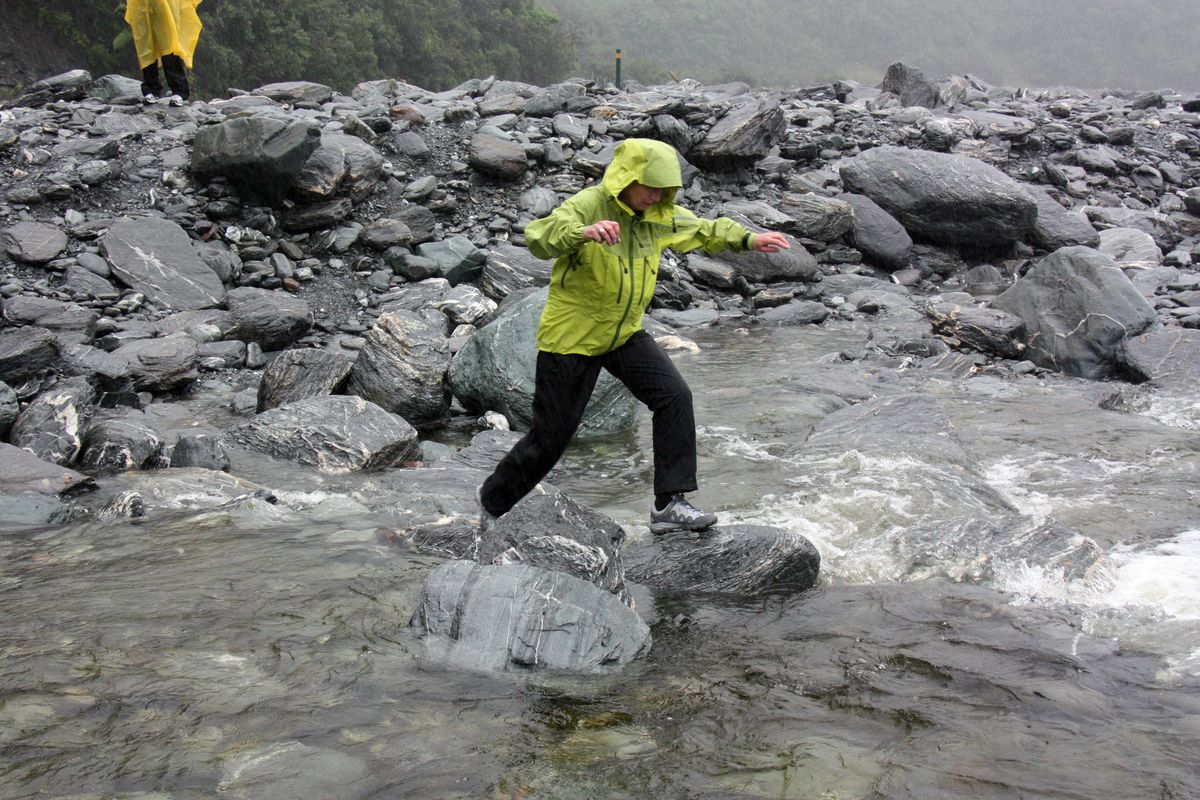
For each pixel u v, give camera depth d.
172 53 14.19
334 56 49.62
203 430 7.42
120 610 4.19
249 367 9.34
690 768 3.07
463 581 4.10
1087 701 3.51
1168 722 3.37
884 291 12.43
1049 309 9.69
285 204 11.84
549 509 4.68
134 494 5.54
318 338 10.14
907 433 7.00
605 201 4.06
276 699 3.46
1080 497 5.91
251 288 10.75
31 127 12.72
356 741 3.20
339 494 5.97
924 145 16.47
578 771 3.05
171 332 9.56
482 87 17.22
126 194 11.60
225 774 2.98
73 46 40.22
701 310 11.72
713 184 14.46
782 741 3.24
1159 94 22.11
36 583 4.49
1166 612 4.32
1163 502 5.79
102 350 8.76
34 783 2.91
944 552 4.90
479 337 7.91
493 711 3.43
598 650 3.84
